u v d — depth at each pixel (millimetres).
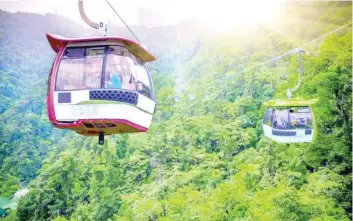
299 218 15102
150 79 7527
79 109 6594
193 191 16297
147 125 7406
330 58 18938
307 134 11211
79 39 6555
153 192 16906
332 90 18297
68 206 17344
